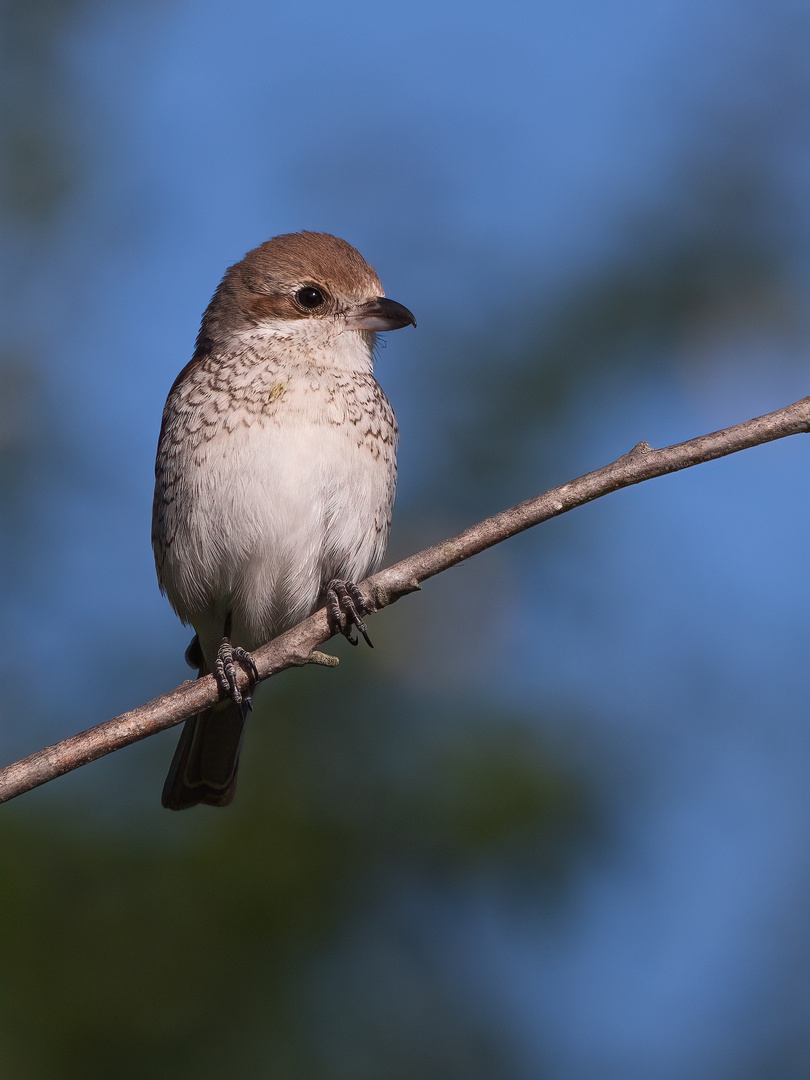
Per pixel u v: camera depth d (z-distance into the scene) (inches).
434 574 306.0
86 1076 372.5
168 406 416.8
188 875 402.0
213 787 399.2
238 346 404.5
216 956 391.9
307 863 409.7
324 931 402.6
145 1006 382.3
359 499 396.2
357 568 401.7
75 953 386.6
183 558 400.8
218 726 398.3
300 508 386.6
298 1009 391.5
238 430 389.4
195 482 392.2
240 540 389.4
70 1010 377.4
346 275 413.7
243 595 402.6
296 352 400.2
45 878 394.9
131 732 278.8
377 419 404.2
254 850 409.1
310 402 393.7
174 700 282.7
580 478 293.0
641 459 290.0
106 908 395.9
